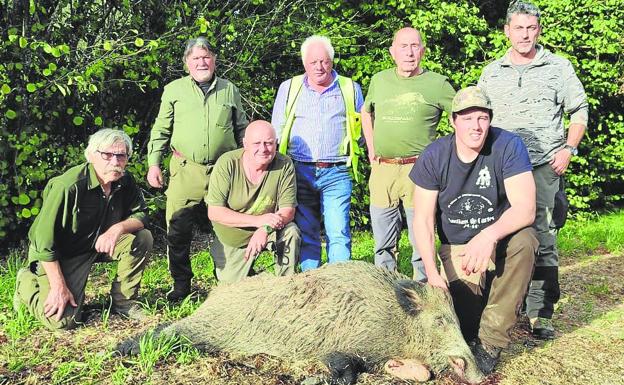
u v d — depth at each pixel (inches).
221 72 336.8
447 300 173.9
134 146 337.1
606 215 467.2
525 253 171.8
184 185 228.5
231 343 184.4
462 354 166.1
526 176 174.9
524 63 211.5
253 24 332.2
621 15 408.2
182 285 236.5
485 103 169.2
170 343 181.3
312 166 233.6
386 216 233.5
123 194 213.6
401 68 225.5
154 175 230.4
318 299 176.1
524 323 220.4
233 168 213.0
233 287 191.9
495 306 176.9
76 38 305.3
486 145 177.9
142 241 213.9
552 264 207.5
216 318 186.5
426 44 386.9
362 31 376.2
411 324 171.5
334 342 173.5
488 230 170.9
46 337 195.5
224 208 213.6
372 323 171.5
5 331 199.5
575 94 207.9
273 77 380.2
